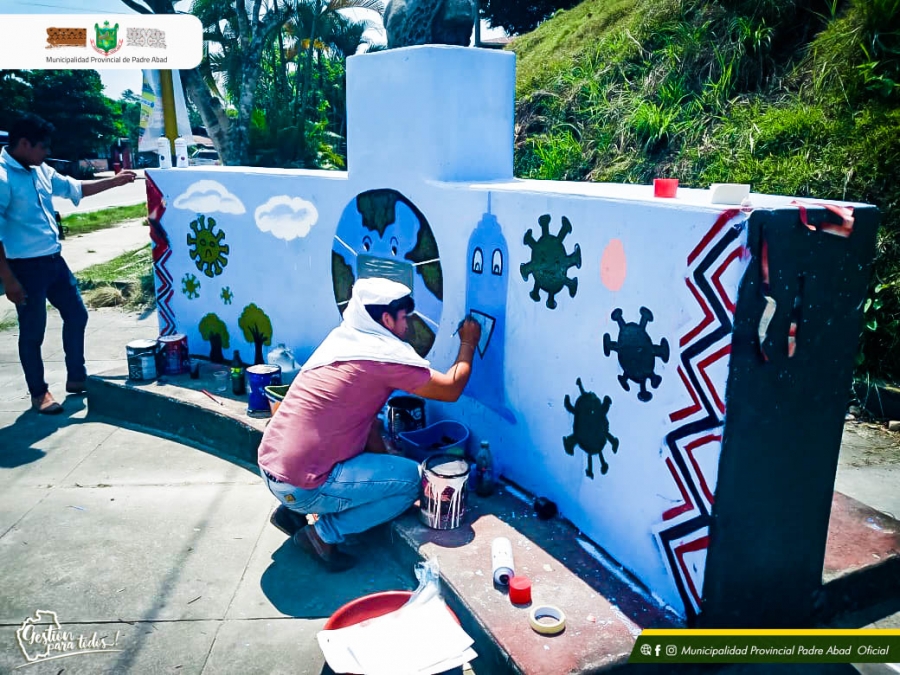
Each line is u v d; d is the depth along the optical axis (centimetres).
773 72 666
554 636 223
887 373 441
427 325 364
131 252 1127
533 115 847
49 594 283
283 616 269
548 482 299
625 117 726
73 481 379
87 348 630
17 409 486
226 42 1312
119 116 4544
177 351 480
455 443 327
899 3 545
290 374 445
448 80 336
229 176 470
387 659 223
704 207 205
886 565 261
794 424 217
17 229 446
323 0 1545
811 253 203
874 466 374
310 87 1838
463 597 244
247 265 475
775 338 204
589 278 257
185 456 411
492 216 309
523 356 303
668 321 222
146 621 267
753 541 222
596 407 262
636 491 245
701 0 772
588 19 1009
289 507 292
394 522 298
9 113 3725
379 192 379
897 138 494
